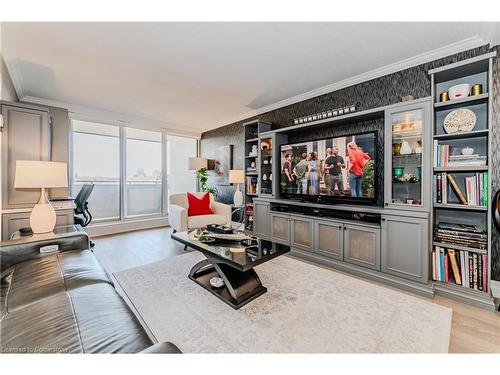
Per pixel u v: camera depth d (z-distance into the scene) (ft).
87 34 6.77
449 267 6.69
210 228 8.95
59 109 12.50
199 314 5.48
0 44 7.29
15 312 3.53
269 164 12.69
